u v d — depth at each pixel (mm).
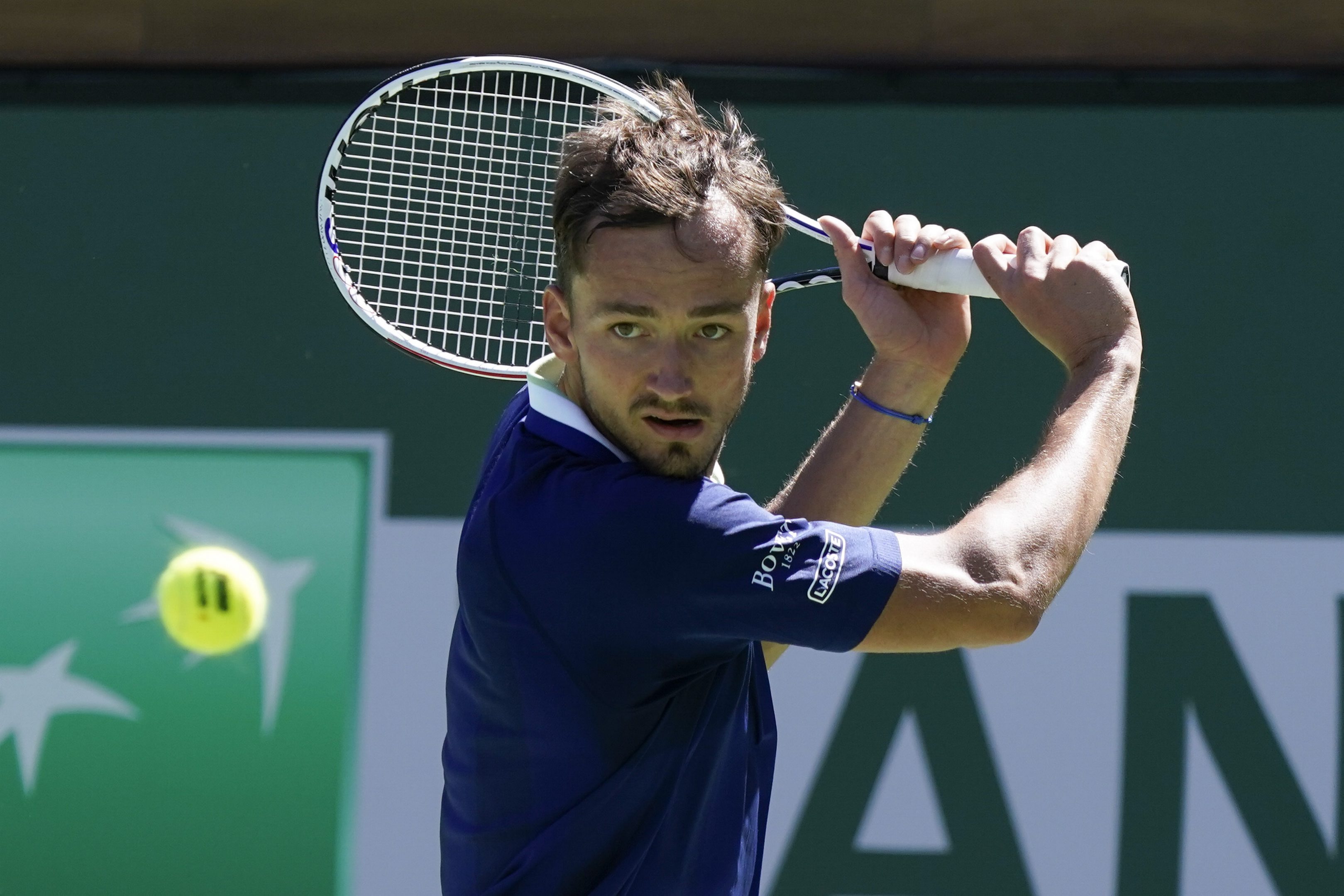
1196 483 16734
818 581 5605
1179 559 16531
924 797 16156
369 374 17734
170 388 17859
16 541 17328
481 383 17562
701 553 5633
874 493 7434
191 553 17234
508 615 5969
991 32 18328
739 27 18609
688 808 6324
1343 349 17016
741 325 5773
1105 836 15977
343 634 16969
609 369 5801
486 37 18781
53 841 16625
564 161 6004
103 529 17391
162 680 16938
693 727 6195
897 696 16359
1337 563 16406
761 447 17312
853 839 16109
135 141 18672
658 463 5875
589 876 6258
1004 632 5691
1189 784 16047
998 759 16172
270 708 16797
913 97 18281
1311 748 15984
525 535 5879
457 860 6586
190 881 16469
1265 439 16812
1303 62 18000
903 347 7410
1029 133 18016
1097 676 16297
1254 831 15898
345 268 9023
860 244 7512
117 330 18078
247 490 17453
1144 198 17688
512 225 9781
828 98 18375
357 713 16734
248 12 18875
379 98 8859
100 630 17078
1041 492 5867
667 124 5973
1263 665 16219
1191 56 18109
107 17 18922
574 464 5992
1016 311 6594
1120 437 6121
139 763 16750
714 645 5902
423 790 16516
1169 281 17391
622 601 5719
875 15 18422
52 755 16781
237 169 18547
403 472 17391
